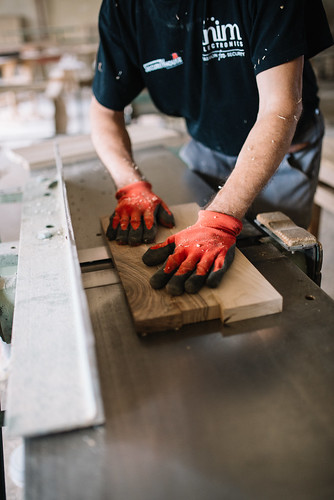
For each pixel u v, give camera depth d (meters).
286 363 0.74
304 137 1.51
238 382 0.71
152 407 0.67
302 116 1.46
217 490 0.56
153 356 0.77
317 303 0.88
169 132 2.20
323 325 0.82
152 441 0.62
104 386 0.71
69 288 0.90
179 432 0.63
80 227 1.28
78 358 0.71
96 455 0.60
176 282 0.87
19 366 0.70
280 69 1.03
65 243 1.07
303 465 0.58
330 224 2.98
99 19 1.36
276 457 0.59
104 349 0.79
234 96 1.33
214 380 0.72
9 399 0.65
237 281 0.90
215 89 1.34
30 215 1.29
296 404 0.67
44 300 0.86
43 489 0.56
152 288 0.89
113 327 0.84
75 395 0.65
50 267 0.98
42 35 9.36
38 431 0.60
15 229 1.84
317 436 0.62
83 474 0.58
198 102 1.43
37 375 0.69
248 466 0.58
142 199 1.18
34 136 5.34
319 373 0.72
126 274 0.95
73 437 0.63
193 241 0.95
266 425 0.64
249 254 1.07
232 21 1.16
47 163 1.84
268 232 1.13
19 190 1.57
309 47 1.22
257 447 0.61
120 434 0.63
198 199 1.45
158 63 1.36
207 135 1.56
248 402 0.68
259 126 1.06
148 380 0.72
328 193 2.17
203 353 0.77
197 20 1.21
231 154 1.57
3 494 0.97
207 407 0.67
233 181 1.05
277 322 0.84
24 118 6.37
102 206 1.43
